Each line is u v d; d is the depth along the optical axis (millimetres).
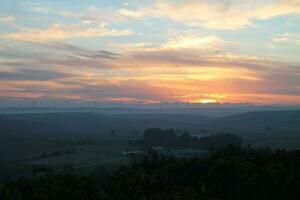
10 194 27766
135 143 114625
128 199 33156
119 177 35938
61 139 137625
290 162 41844
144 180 34844
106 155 88188
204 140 94688
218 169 38531
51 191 29375
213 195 36844
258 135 148375
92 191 31391
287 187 36531
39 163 77375
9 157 91688
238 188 37656
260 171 38281
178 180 39688
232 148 48938
